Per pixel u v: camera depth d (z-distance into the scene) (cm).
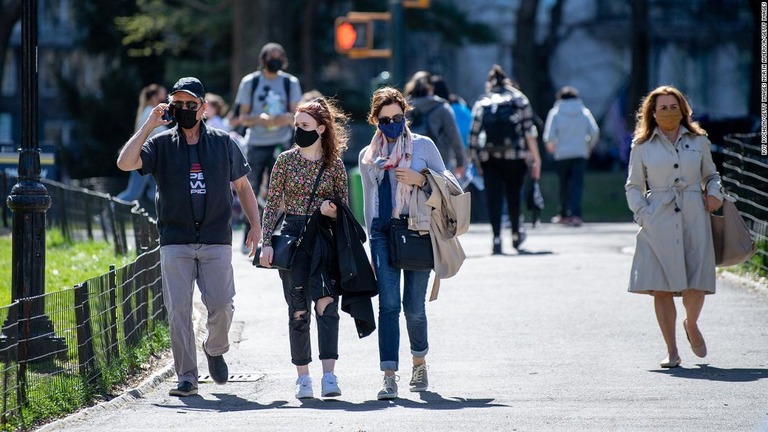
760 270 3706
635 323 3088
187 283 2384
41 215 2597
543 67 12888
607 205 8231
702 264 2566
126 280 2591
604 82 16075
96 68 16538
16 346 2088
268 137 4381
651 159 2586
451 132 4019
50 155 5153
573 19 16038
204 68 10781
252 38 8419
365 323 2361
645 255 2577
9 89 17088
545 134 6100
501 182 4456
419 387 2384
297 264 2347
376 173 2366
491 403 2236
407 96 4028
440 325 3111
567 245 4844
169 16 10156
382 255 2347
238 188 2459
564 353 2747
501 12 15500
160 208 2380
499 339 2925
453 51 15600
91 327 2352
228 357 2805
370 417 2111
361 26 6022
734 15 15838
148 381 2477
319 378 2572
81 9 12250
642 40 10819
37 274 2591
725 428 1953
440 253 2330
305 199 2358
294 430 1998
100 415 2191
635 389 2339
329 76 13338
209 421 2106
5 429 2009
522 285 3697
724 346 2778
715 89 16375
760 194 3806
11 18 10019
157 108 2331
